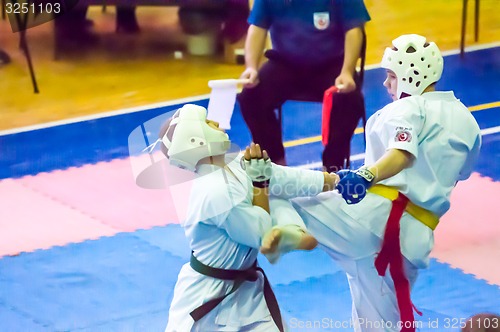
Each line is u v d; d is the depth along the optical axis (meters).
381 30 24.12
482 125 19.89
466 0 23.08
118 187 17.64
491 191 16.95
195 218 9.32
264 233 9.15
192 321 9.47
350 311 12.80
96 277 14.09
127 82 22.11
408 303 10.34
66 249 15.10
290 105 21.02
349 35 17.03
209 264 9.48
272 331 9.54
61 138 19.95
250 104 17.38
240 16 22.89
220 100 17.19
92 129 20.31
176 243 15.27
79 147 19.56
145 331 12.38
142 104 21.28
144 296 13.45
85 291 13.66
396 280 10.36
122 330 12.42
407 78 10.51
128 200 17.05
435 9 25.20
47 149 19.50
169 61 22.97
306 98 17.55
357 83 17.44
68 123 20.59
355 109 17.47
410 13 24.97
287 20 17.00
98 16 23.42
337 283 13.72
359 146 19.02
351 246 10.48
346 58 17.16
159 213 16.48
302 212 10.42
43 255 14.90
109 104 21.34
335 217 10.38
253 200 9.42
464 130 10.45
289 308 12.89
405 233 10.33
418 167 10.34
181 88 21.94
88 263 14.58
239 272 9.52
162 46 23.23
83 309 13.11
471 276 13.84
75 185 17.81
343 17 16.95
